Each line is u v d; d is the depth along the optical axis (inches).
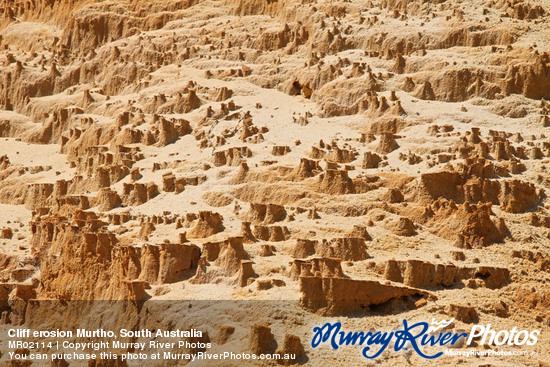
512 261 2354.8
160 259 2373.3
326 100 3257.9
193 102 3444.9
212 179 2886.3
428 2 3747.5
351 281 2089.1
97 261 2527.1
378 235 2429.9
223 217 2652.6
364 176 2679.6
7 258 2866.6
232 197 2770.7
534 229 2508.6
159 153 3189.0
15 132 3929.6
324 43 3614.7
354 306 2087.8
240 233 2475.4
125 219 2758.4
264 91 3535.9
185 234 2458.2
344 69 3403.1
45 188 3282.5
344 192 2642.7
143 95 3631.9
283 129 3164.4
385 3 3796.8
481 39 3440.0
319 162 2849.4
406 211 2554.1
